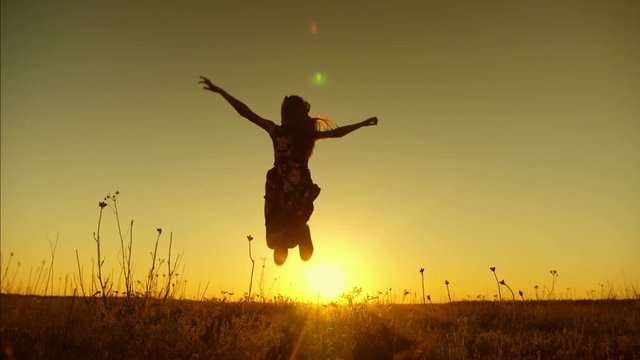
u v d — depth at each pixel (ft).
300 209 21.27
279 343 33.19
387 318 40.16
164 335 29.78
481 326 49.34
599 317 52.70
